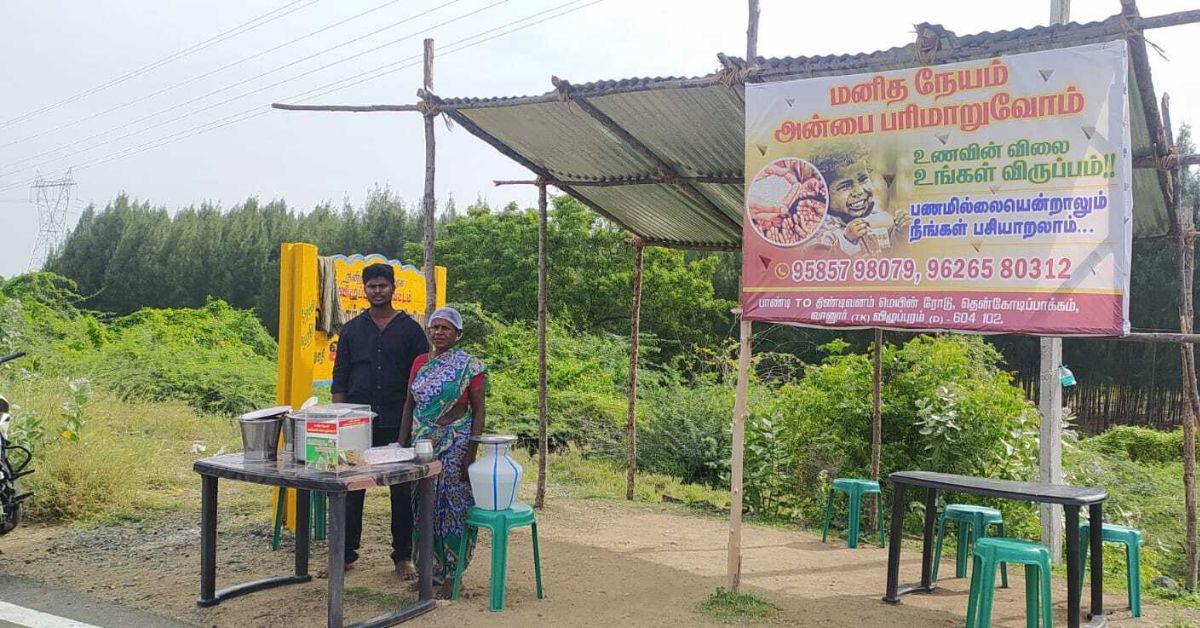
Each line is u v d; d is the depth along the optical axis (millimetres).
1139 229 7402
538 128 7098
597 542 7078
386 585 5484
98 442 8148
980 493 5078
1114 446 15906
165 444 10789
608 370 18094
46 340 16156
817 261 5133
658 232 9320
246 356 19969
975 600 4852
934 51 4793
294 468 4641
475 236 28938
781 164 5242
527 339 19234
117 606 4973
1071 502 4703
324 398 7051
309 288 6762
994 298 4648
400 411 5719
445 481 5219
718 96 5875
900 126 4898
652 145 6961
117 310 43031
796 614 5125
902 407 9305
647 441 12250
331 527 4391
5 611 4852
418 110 6965
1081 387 26672
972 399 9062
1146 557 8781
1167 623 5414
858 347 25812
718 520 8617
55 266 46281
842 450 9508
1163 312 24891
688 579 5906
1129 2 4289
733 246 9352
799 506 9516
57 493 7195
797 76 5293
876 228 4957
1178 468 13836
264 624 4688
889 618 5141
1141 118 5641
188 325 20875
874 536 8156
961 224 4738
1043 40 4602
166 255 43312
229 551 6301
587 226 27906
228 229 43500
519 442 13156
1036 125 4555
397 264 7691
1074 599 4723
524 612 4969
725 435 11898
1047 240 4527
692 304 27609
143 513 7410
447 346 5324
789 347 27016
